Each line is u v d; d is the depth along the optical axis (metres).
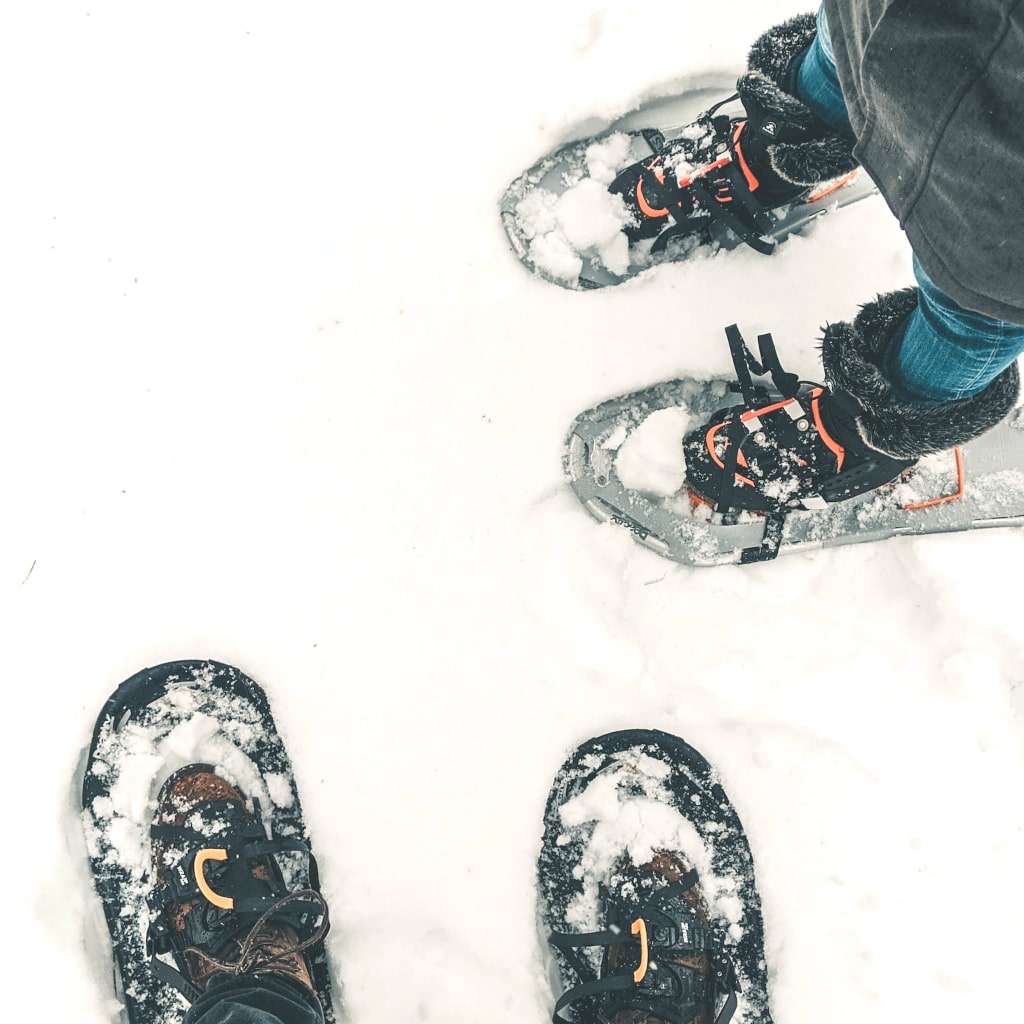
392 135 1.34
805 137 1.05
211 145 1.35
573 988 1.19
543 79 1.33
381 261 1.33
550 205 1.30
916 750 1.23
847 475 1.12
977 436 0.98
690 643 1.25
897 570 1.25
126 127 1.35
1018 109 0.56
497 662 1.26
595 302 1.30
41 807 1.24
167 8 1.36
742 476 1.18
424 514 1.29
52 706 1.26
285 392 1.32
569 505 1.28
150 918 1.21
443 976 1.20
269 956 1.12
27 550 1.29
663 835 1.21
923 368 0.94
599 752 1.23
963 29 0.56
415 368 1.31
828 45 0.93
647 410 1.28
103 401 1.32
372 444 1.30
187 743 1.24
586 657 1.25
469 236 1.32
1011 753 1.23
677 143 1.22
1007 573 1.24
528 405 1.30
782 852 1.23
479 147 1.33
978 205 0.62
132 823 1.22
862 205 1.29
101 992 1.21
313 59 1.35
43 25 1.36
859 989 1.21
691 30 1.32
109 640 1.28
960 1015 1.20
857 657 1.24
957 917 1.21
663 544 1.26
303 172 1.34
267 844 1.19
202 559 1.29
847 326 1.03
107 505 1.30
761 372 1.21
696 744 1.24
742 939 1.21
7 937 1.21
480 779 1.25
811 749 1.23
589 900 1.22
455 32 1.35
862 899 1.22
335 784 1.25
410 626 1.27
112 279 1.33
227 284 1.33
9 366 1.32
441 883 1.23
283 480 1.30
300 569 1.29
